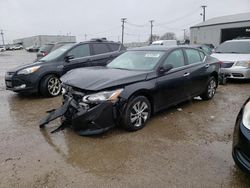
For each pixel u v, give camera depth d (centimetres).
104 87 418
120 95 431
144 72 483
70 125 464
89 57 817
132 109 454
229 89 831
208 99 680
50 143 417
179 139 432
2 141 427
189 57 598
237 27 3906
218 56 973
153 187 303
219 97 720
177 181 314
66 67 764
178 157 371
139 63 530
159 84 498
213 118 538
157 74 496
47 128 480
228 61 917
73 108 437
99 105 414
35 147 404
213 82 689
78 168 344
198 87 618
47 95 739
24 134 455
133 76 460
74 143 416
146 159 366
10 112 594
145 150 393
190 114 562
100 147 402
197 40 4706
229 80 980
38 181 316
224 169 339
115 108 429
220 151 389
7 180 318
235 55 955
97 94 415
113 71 494
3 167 346
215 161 360
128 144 412
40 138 436
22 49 7088
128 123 448
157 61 515
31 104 665
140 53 565
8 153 385
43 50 1619
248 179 318
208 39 4416
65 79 482
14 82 709
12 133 461
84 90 426
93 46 842
